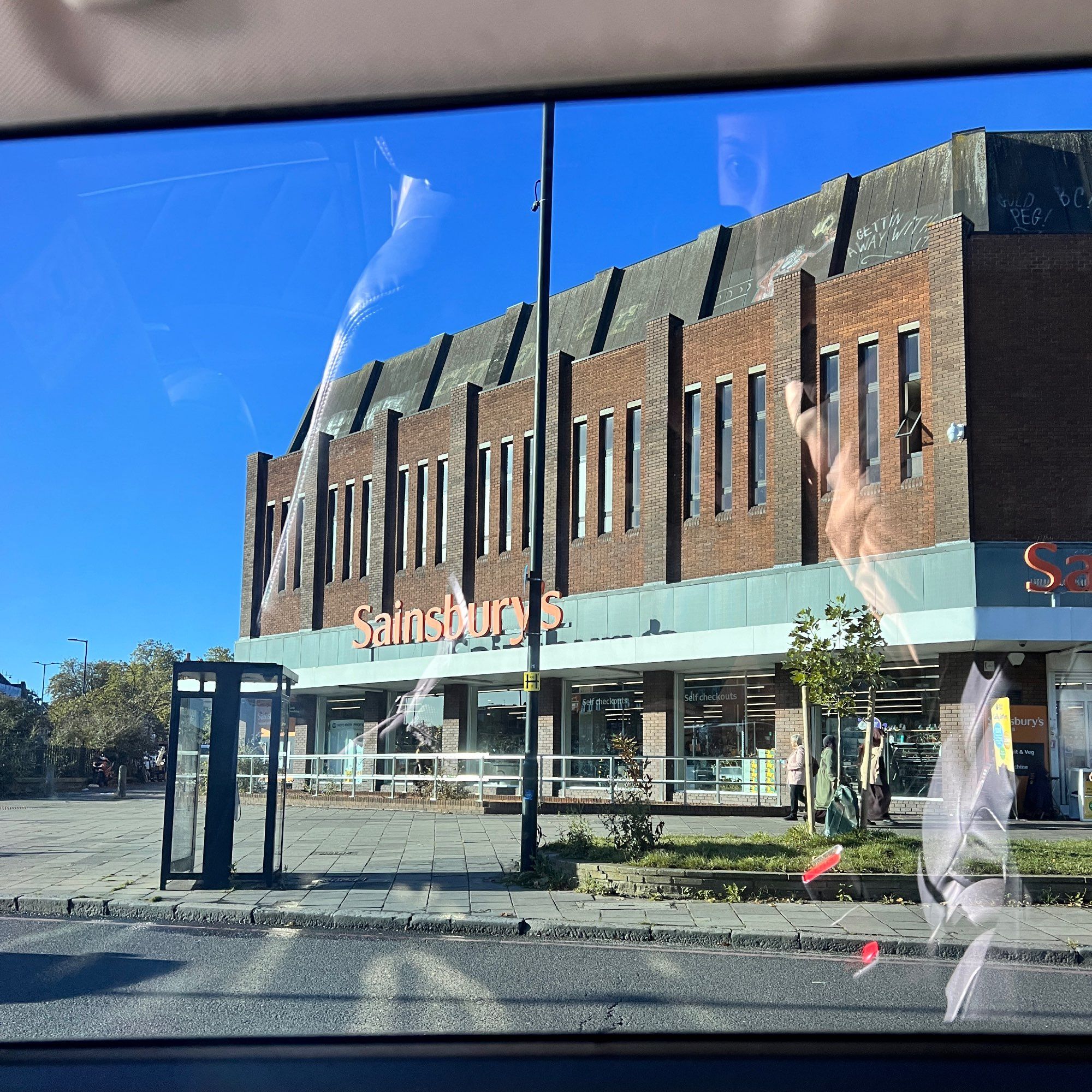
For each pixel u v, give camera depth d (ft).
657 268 73.92
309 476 80.84
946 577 45.01
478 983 17.85
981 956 20.65
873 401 48.32
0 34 7.54
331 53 7.86
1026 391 46.19
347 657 80.89
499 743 75.10
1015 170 48.78
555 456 73.36
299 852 36.81
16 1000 16.26
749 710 58.34
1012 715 45.80
